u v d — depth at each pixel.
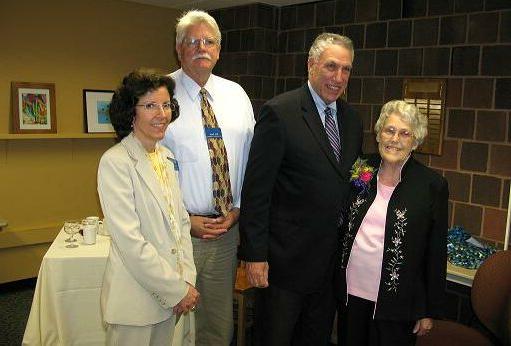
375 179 1.84
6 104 3.61
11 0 3.53
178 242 1.72
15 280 3.77
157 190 1.65
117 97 1.66
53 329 2.38
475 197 2.80
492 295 2.18
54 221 3.96
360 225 1.83
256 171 1.80
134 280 1.62
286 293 1.86
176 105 1.77
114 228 1.57
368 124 3.31
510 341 2.04
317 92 1.84
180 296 1.63
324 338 2.00
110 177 1.58
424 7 2.97
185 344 1.96
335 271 1.92
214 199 1.92
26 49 3.64
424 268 1.86
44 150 3.84
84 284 2.40
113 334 1.65
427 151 2.97
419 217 1.77
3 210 3.68
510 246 2.63
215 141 1.93
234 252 2.08
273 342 1.90
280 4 3.81
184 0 3.99
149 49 4.30
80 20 3.88
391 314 1.78
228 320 2.10
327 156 1.79
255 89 3.91
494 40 2.67
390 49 3.16
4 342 2.83
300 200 1.78
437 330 2.18
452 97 2.86
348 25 3.40
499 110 2.67
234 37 4.06
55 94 3.81
